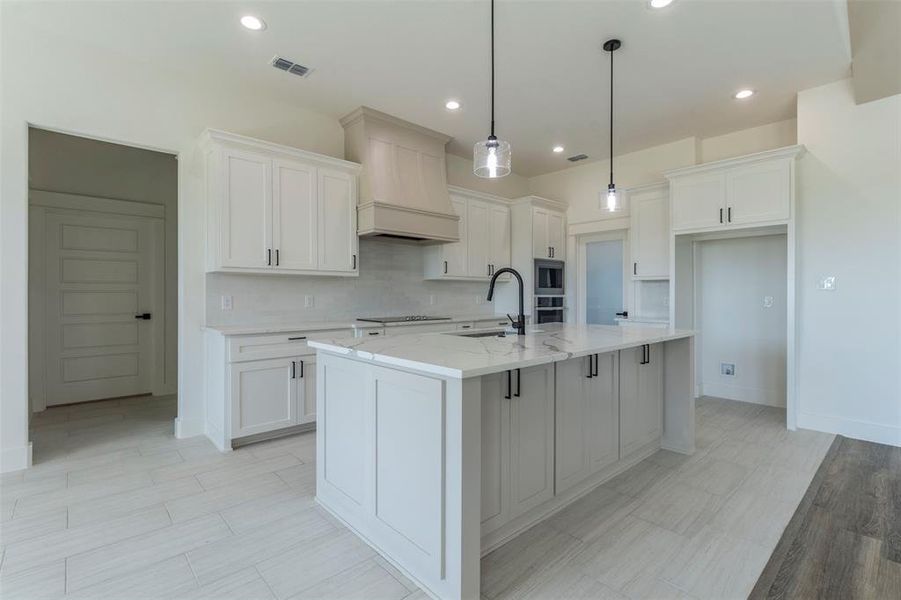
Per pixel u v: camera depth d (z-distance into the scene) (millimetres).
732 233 4402
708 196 4164
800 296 3734
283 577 1771
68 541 2010
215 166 3266
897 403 3320
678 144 4836
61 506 2338
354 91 3682
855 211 3473
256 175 3438
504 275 5512
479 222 5203
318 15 2682
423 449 1720
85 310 4629
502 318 5094
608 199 3324
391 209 4043
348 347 2076
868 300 3436
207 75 3424
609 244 5637
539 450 2184
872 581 1742
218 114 3572
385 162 4215
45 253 4391
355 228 4059
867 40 3023
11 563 1842
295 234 3646
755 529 2137
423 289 5059
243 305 3732
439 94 3730
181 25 2799
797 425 3758
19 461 2822
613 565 1863
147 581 1737
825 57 3154
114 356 4805
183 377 3473
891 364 3342
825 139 3586
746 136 4496
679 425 3180
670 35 2885
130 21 2760
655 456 3102
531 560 1896
